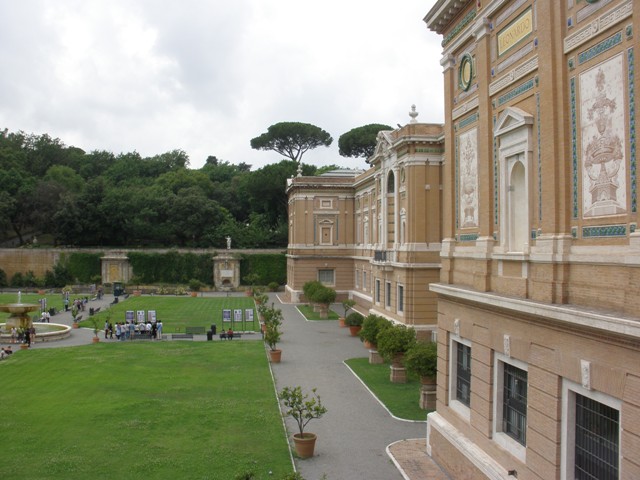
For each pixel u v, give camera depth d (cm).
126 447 1822
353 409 2272
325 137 9944
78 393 2458
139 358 3234
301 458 1767
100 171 10738
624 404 941
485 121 1526
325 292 4947
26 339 3628
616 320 925
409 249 3334
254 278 7525
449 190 1797
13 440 1881
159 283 7738
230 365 3052
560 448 1124
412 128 3325
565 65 1167
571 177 1153
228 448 1822
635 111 966
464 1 1655
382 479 1616
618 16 1011
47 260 7725
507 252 1400
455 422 1648
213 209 8494
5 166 8988
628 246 984
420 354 2252
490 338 1425
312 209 6150
